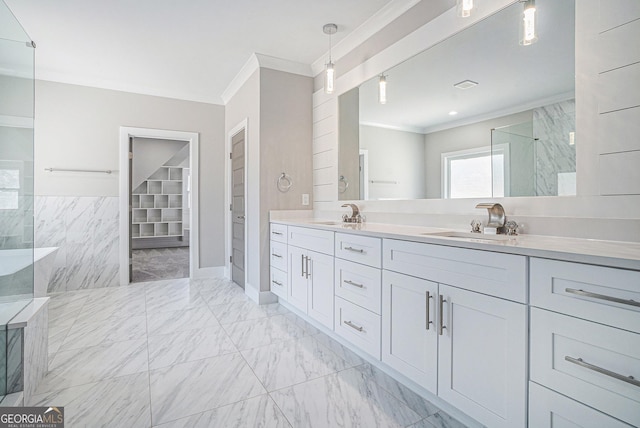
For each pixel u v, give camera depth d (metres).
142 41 2.88
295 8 2.40
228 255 4.31
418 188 2.29
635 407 0.90
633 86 1.30
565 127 1.52
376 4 2.36
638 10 1.28
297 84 3.37
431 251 1.51
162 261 5.75
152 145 7.22
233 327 2.61
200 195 4.32
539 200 1.62
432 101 2.19
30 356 1.64
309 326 2.63
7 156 1.65
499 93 1.80
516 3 1.71
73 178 3.70
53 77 3.58
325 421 1.48
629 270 0.92
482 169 1.90
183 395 1.67
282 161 3.29
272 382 1.80
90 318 2.81
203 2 2.32
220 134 4.45
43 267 2.71
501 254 1.23
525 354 1.16
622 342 0.93
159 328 2.58
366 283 1.93
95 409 1.55
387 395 1.68
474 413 1.33
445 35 2.08
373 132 2.67
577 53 1.46
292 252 2.78
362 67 2.77
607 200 1.38
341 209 3.03
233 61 3.30
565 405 1.05
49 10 2.40
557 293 1.08
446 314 1.45
